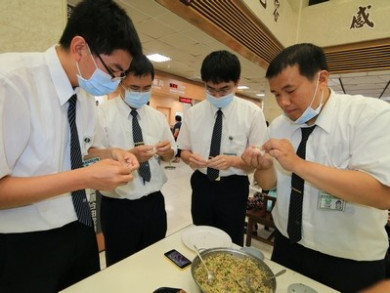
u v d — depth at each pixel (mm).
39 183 670
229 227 1565
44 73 802
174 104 8453
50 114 814
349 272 942
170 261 917
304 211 986
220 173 1514
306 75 861
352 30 4379
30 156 795
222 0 2977
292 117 990
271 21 4129
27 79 744
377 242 939
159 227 1552
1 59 713
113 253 1455
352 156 856
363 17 4258
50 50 823
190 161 1493
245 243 2680
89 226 995
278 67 877
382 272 964
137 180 1404
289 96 897
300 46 883
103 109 1444
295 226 1003
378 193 743
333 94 993
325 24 4664
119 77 875
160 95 7824
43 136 798
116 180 734
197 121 1642
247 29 3652
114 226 1418
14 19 1139
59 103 840
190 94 8508
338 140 920
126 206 1402
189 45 4172
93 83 833
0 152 634
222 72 1353
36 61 793
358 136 848
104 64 786
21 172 792
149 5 2744
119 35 745
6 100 659
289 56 863
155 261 916
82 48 764
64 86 832
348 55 4508
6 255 796
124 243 1436
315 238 970
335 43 4566
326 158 952
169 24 3283
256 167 1176
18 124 705
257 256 936
